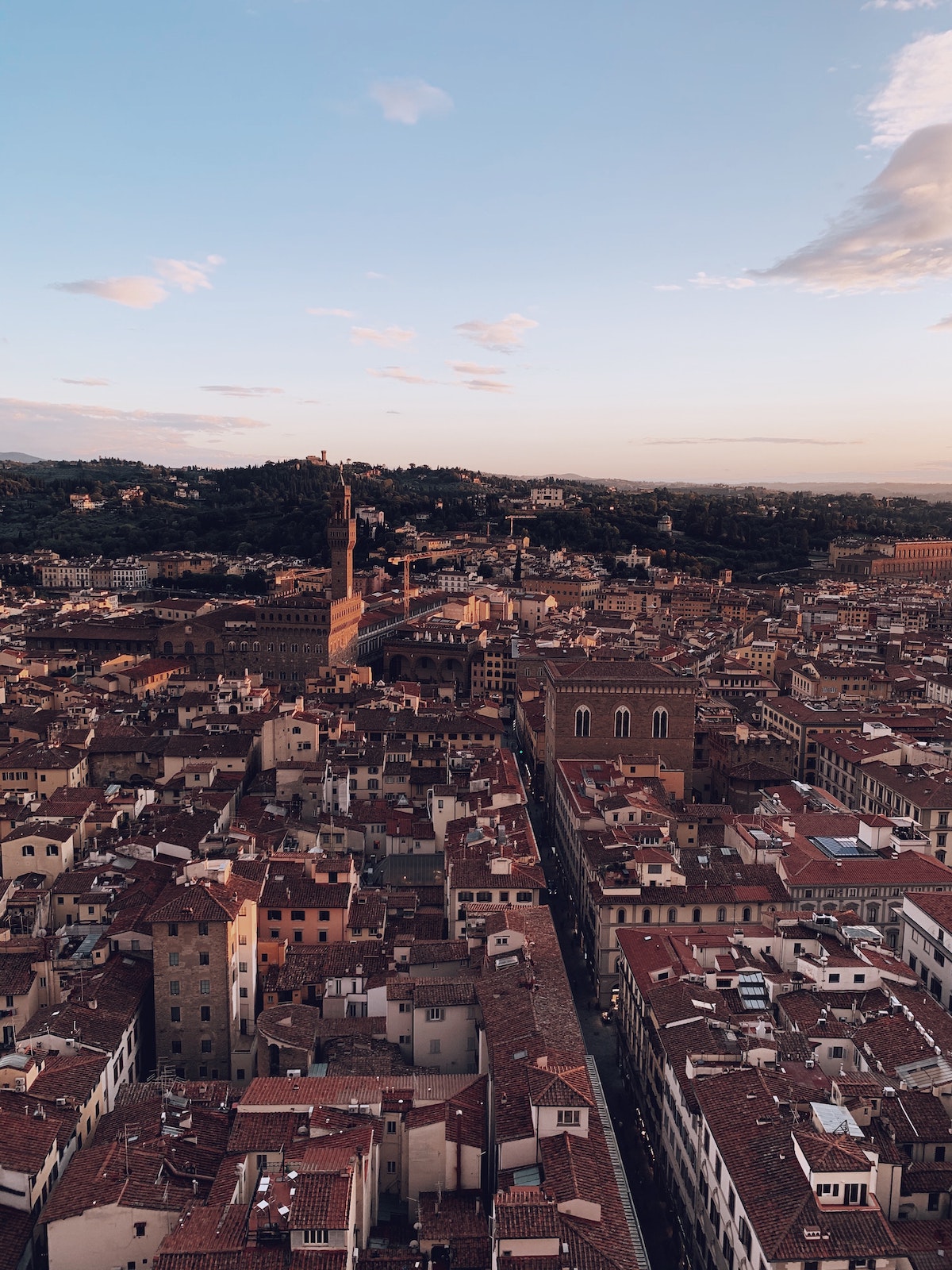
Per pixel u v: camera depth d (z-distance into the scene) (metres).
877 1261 79.31
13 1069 104.19
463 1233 91.38
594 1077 114.12
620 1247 82.44
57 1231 88.75
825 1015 115.81
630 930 144.12
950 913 141.25
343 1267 80.00
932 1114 97.69
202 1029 125.31
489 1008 115.75
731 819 178.75
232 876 140.50
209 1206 88.81
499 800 184.62
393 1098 103.75
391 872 175.75
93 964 132.00
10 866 165.00
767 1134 91.19
